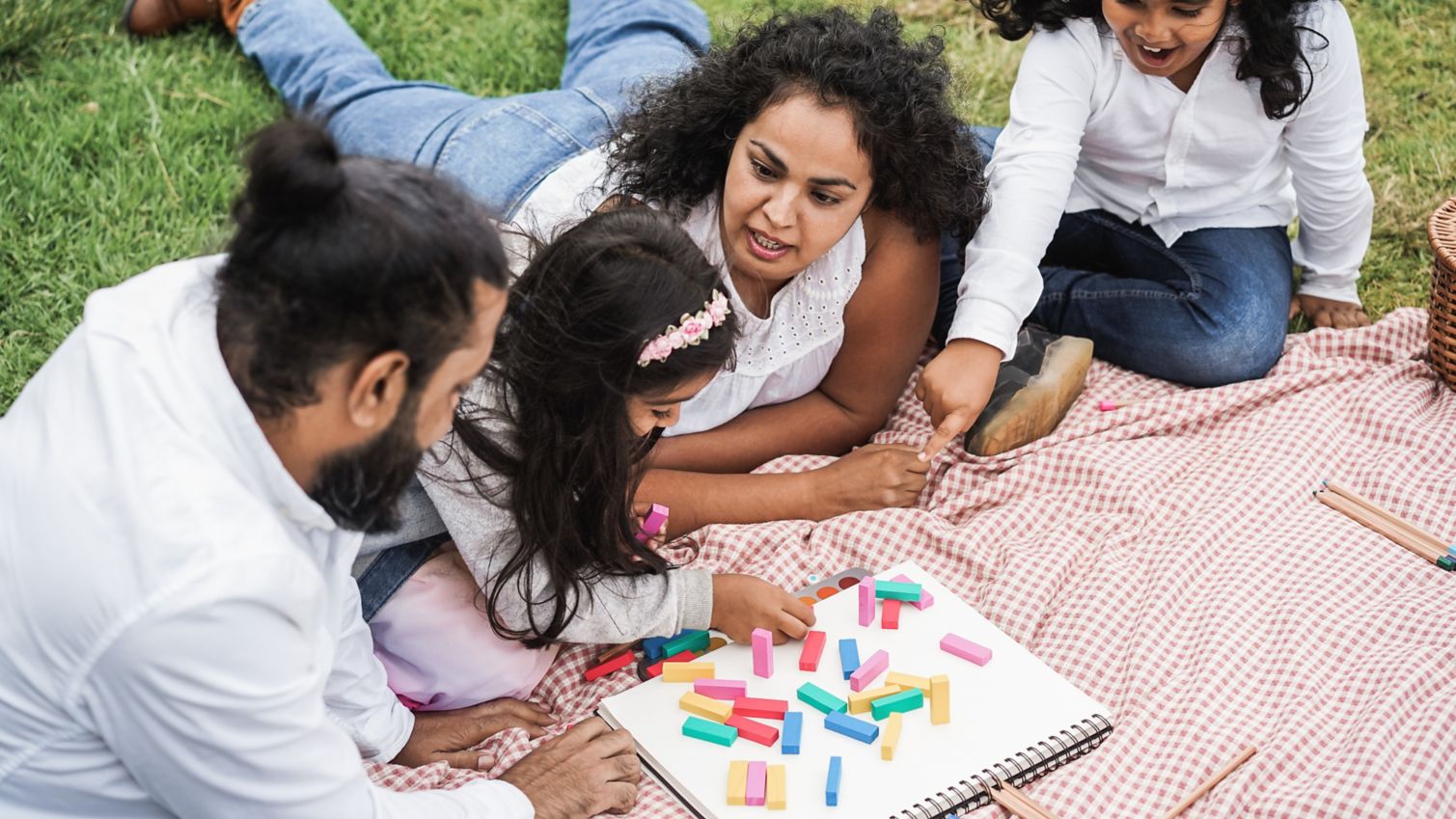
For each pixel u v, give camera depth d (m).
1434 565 2.45
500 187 2.90
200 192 3.42
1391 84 3.90
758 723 2.12
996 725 2.14
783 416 2.77
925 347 3.12
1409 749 2.05
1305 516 2.55
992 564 2.48
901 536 2.56
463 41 3.96
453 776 2.15
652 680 2.24
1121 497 2.60
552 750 2.07
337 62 3.48
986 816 2.03
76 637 1.41
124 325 1.46
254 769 1.51
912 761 2.08
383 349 1.37
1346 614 2.33
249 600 1.41
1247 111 2.82
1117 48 2.80
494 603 2.14
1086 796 2.07
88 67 3.73
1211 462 2.69
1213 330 2.92
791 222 2.29
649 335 1.88
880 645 2.29
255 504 1.44
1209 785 2.06
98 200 3.37
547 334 1.90
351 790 1.62
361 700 2.04
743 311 2.50
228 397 1.42
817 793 2.03
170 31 3.90
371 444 1.47
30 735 1.51
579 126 2.98
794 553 2.52
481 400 2.00
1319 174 2.93
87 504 1.40
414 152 3.09
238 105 3.66
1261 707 2.20
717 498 2.61
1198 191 2.98
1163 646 2.32
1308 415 2.75
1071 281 3.11
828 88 2.22
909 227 2.55
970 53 4.01
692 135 2.39
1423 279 3.36
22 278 3.17
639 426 2.05
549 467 2.00
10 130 3.50
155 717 1.45
